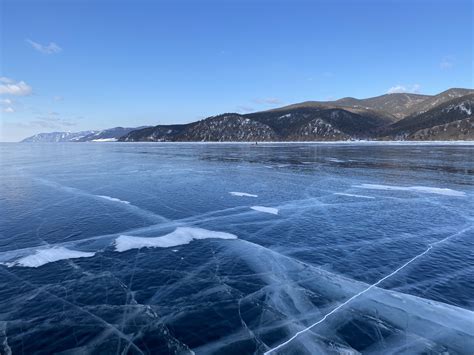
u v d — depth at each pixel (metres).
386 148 94.75
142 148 122.25
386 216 19.25
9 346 7.94
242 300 9.95
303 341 8.05
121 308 9.55
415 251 13.91
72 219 18.61
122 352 7.72
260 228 16.98
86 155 76.69
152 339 8.18
